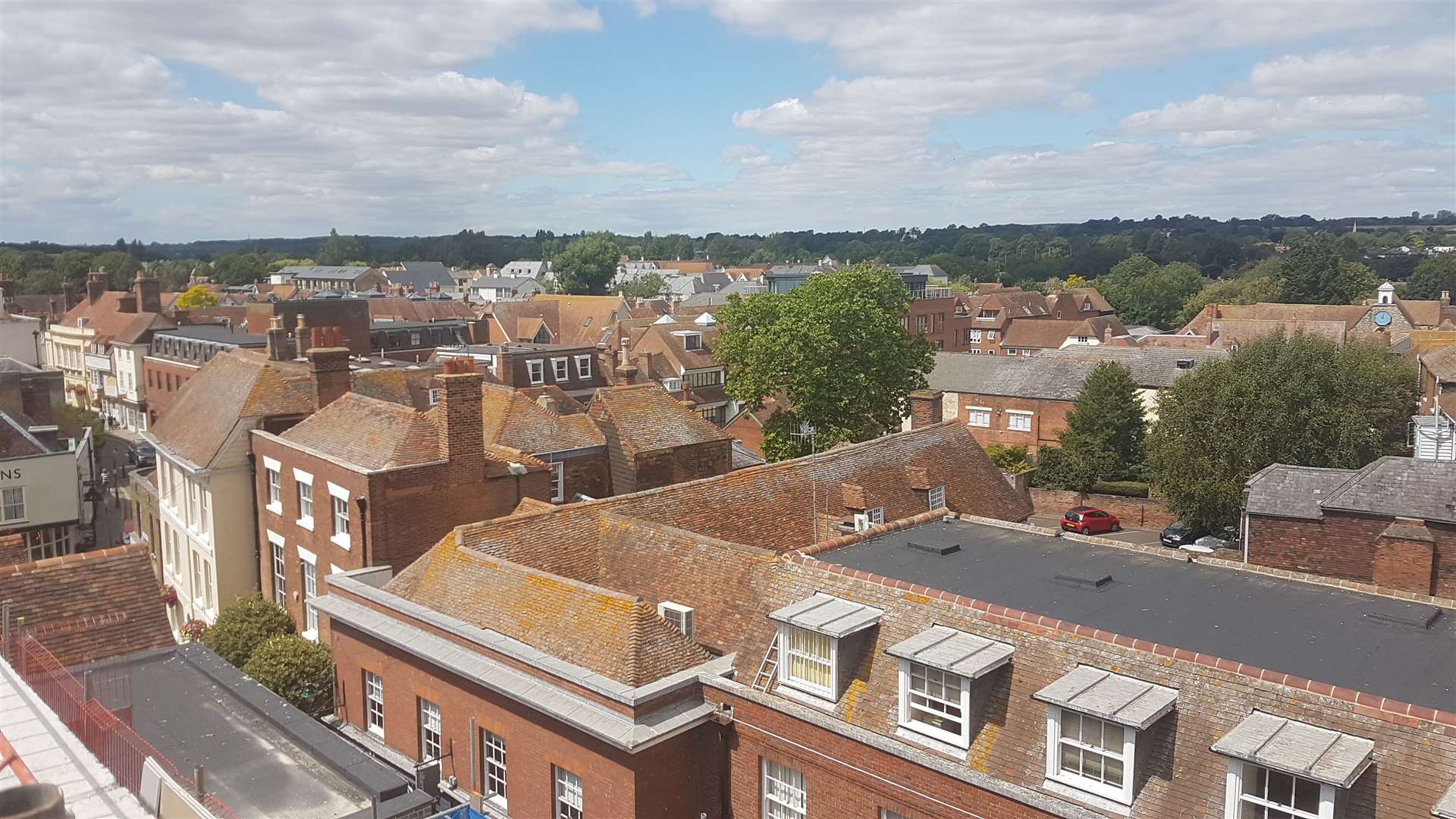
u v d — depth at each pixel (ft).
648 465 123.65
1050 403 251.19
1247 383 172.45
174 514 152.35
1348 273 514.68
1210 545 176.65
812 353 203.31
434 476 105.19
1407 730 45.39
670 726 62.44
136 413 329.93
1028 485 228.02
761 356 209.46
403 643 77.00
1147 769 50.34
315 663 96.27
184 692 70.85
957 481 123.54
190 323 348.38
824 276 222.07
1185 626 59.93
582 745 64.54
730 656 69.72
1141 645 54.54
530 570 77.71
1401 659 54.39
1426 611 61.93
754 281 571.69
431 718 77.97
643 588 81.30
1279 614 62.08
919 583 69.21
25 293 599.16
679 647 69.26
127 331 332.60
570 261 631.97
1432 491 111.55
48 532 149.07
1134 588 67.82
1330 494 118.93
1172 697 51.19
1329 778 43.06
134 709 67.92
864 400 209.15
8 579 70.90
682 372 281.13
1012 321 447.83
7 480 144.87
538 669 67.46
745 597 73.67
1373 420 172.04
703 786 66.03
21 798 35.27
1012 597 65.92
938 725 57.93
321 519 113.09
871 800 58.34
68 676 56.54
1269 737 46.68
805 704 63.21
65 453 149.59
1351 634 58.44
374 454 106.73
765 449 215.51
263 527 131.44
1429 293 555.69
